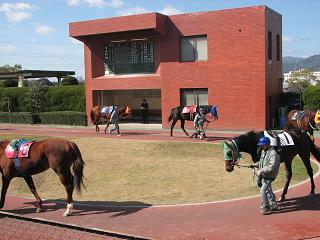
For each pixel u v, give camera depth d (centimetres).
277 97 3070
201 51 2997
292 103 3133
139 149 2109
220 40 2892
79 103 3931
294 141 1134
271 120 2928
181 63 3052
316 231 915
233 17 2834
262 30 2753
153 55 3256
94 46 3497
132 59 3347
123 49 3381
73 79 5012
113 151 2086
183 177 1570
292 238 878
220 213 1080
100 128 3372
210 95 2953
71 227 649
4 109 4434
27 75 5181
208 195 1302
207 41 2945
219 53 2900
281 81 3188
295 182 1391
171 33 3080
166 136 2652
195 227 972
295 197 1200
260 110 2791
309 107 2858
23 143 1164
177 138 2523
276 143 1057
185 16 3017
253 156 1130
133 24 3088
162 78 3147
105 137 2645
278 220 997
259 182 1073
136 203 1250
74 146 1140
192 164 1770
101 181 1595
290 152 1113
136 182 1548
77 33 3375
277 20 3050
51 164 1123
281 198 1157
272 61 2944
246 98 2831
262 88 2778
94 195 1401
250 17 2780
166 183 1503
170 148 2120
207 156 1931
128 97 3903
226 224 984
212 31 2914
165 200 1277
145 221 1041
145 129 3155
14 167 1157
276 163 1032
